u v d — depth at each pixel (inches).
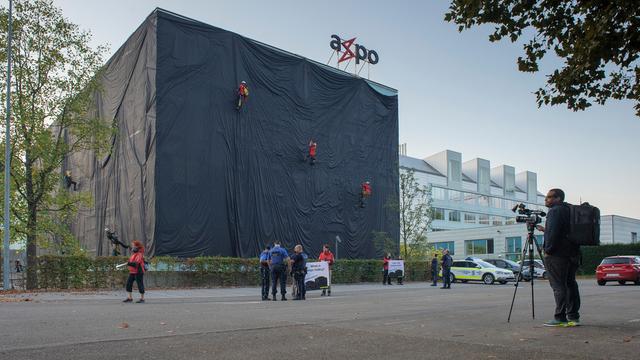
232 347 236.8
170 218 1111.6
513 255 2488.9
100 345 240.2
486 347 233.1
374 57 1736.0
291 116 1389.0
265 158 1314.0
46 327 310.8
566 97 316.5
